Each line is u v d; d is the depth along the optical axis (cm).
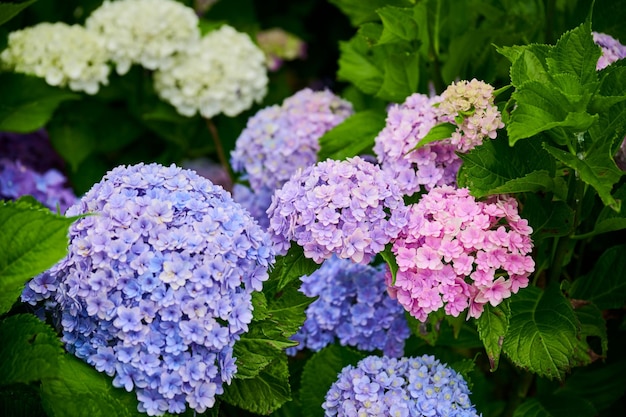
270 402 94
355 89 134
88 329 90
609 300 106
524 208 98
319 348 108
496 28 119
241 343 93
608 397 111
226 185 150
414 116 103
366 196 94
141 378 88
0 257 87
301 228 94
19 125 130
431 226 94
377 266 111
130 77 141
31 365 86
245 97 138
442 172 100
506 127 96
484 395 112
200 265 89
